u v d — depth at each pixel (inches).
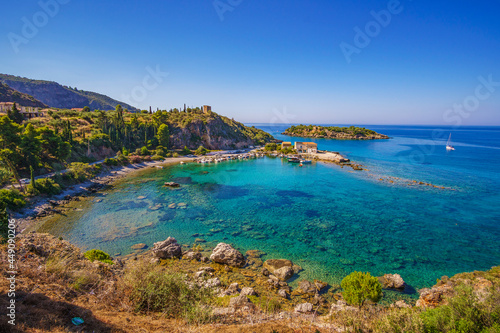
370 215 1828.2
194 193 2374.5
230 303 707.4
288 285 986.7
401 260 1207.6
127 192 2341.3
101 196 2177.7
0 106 3919.8
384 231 1546.5
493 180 2888.8
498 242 1403.8
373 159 4446.4
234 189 2554.1
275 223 1664.6
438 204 2081.7
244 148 6510.8
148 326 407.8
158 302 486.3
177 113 6560.0
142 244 1317.7
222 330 432.1
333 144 7224.4
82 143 3361.2
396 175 3206.2
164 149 4660.4
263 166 3956.7
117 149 3988.7
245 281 1000.2
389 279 1013.2
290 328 480.4
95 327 359.6
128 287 518.9
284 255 1241.4
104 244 1305.4
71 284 495.5
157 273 545.6
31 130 2306.8
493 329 380.5
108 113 5600.4
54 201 1875.0
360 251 1293.1
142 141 4685.0
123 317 419.8
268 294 903.1
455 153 5167.3
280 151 5487.2
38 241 762.2
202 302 557.3
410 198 2246.6
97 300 463.8
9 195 1625.2
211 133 5954.7
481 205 2048.5
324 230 1555.1
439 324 420.2
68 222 1576.0
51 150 2605.8
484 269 1137.4
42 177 2250.2
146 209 1876.2
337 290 965.2
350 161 4259.4
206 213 1833.2
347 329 483.5
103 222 1596.9
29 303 371.2
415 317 435.5
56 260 570.9
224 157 4675.2
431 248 1331.2
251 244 1354.6
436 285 941.2
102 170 3029.0
